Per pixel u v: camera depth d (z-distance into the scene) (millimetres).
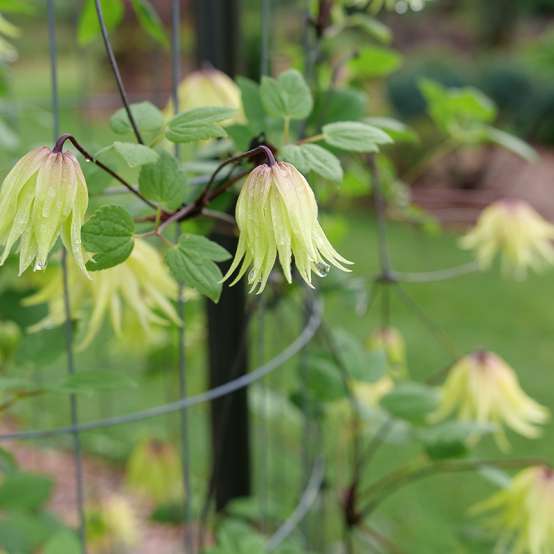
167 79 4070
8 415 1451
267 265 565
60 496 1316
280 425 1219
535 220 893
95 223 595
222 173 724
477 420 821
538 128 4555
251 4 3309
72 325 723
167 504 1052
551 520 787
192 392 1436
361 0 846
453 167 3562
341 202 1099
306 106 663
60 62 4402
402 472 889
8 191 564
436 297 2473
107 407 1591
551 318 2320
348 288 909
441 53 5469
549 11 6258
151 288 685
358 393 945
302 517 952
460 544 917
